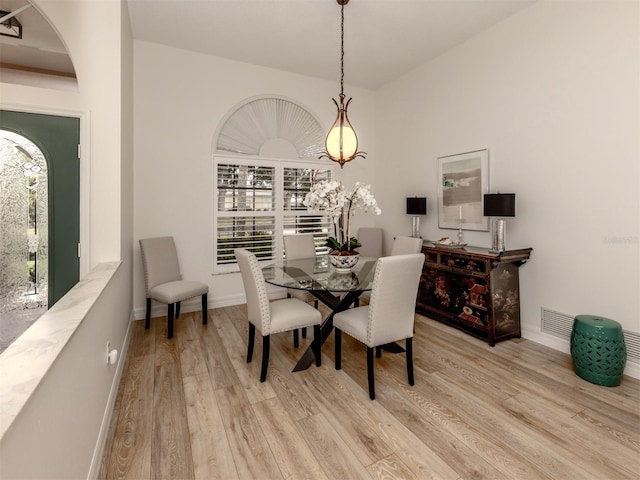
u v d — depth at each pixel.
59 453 1.02
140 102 3.63
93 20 2.50
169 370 2.49
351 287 2.41
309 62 4.18
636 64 2.32
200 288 3.39
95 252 2.54
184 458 1.61
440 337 3.16
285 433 1.79
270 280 2.60
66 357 1.10
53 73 3.26
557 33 2.79
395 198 4.81
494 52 3.33
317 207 2.91
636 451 1.66
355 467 1.56
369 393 2.12
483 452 1.65
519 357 2.72
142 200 3.67
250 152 4.33
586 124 2.61
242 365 2.59
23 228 2.37
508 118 3.22
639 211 2.33
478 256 3.02
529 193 3.05
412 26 3.34
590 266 2.62
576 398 2.12
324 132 4.78
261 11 3.08
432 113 4.11
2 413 0.69
